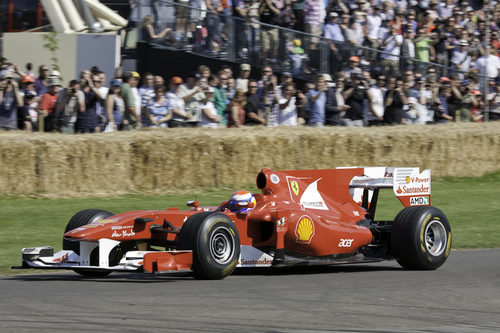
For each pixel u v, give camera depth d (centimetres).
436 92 6844
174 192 5231
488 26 7375
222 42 6238
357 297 2427
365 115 6375
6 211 4456
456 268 3194
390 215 4947
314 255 3080
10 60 6100
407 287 2650
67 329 1884
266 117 5978
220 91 5853
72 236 2680
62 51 6059
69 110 5309
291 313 2144
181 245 2681
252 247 2931
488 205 5362
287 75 6097
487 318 2145
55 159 4919
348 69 6397
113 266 2825
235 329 1925
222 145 5397
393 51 6950
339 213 3225
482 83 7188
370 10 6919
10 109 5247
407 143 6097
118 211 4547
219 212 2770
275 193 3067
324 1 6812
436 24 7344
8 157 4791
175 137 5278
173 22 6250
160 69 6309
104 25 6606
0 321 1972
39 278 2905
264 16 6781
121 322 1973
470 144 6419
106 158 5078
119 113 5500
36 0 6209
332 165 5788
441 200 5500
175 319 2022
